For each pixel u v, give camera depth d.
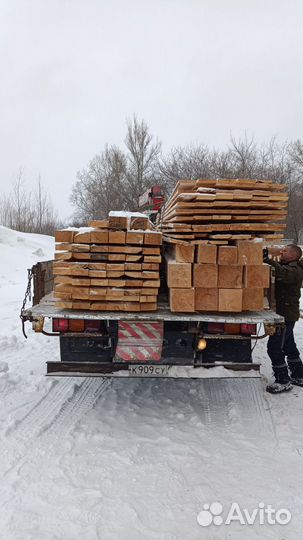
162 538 2.56
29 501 2.87
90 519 2.71
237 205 3.93
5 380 5.05
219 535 2.60
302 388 5.00
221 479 3.17
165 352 4.02
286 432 3.90
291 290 4.84
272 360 4.86
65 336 4.02
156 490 3.02
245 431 3.92
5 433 3.79
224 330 4.01
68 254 3.92
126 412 4.34
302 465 3.37
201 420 4.16
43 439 3.71
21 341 7.10
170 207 4.84
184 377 3.93
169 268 3.95
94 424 4.02
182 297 3.96
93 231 3.94
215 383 5.16
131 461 3.38
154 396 4.78
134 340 3.91
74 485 3.06
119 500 2.90
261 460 3.43
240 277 3.96
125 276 3.99
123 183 33.00
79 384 5.10
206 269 3.95
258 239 3.99
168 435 3.84
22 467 3.28
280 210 4.02
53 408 4.38
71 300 4.07
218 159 27.97
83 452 3.51
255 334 4.01
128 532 2.60
